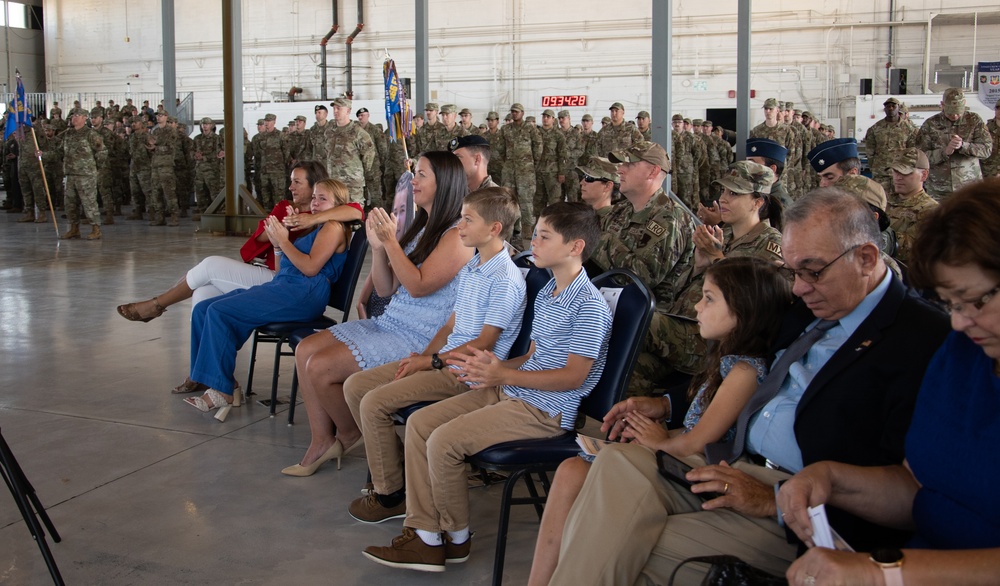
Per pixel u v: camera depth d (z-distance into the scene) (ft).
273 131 45.91
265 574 7.74
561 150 40.50
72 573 7.72
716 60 61.26
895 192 13.62
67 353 16.16
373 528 8.72
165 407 12.80
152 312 13.52
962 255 3.97
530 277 9.08
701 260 9.98
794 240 5.54
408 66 68.33
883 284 5.57
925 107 52.16
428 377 8.68
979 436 4.38
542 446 7.32
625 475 5.55
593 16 64.03
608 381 7.63
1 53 77.00
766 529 5.36
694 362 9.41
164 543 8.34
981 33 56.80
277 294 12.06
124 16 76.64
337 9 69.10
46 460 10.57
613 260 10.63
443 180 9.82
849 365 5.43
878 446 5.39
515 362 8.29
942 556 4.08
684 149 44.70
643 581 5.48
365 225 11.28
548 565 6.14
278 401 13.16
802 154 43.16
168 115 47.09
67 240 36.09
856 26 58.65
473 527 8.77
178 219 44.45
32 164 43.86
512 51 66.08
